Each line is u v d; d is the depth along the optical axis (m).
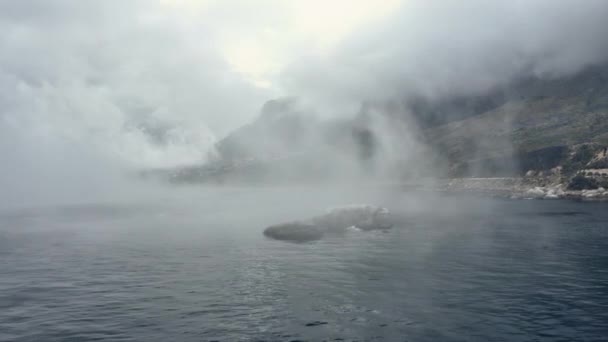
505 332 21.64
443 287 30.08
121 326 23.05
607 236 52.09
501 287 29.84
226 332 22.08
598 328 21.98
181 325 23.12
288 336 21.48
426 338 21.05
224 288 30.53
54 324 23.42
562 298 27.05
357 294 28.64
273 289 30.14
